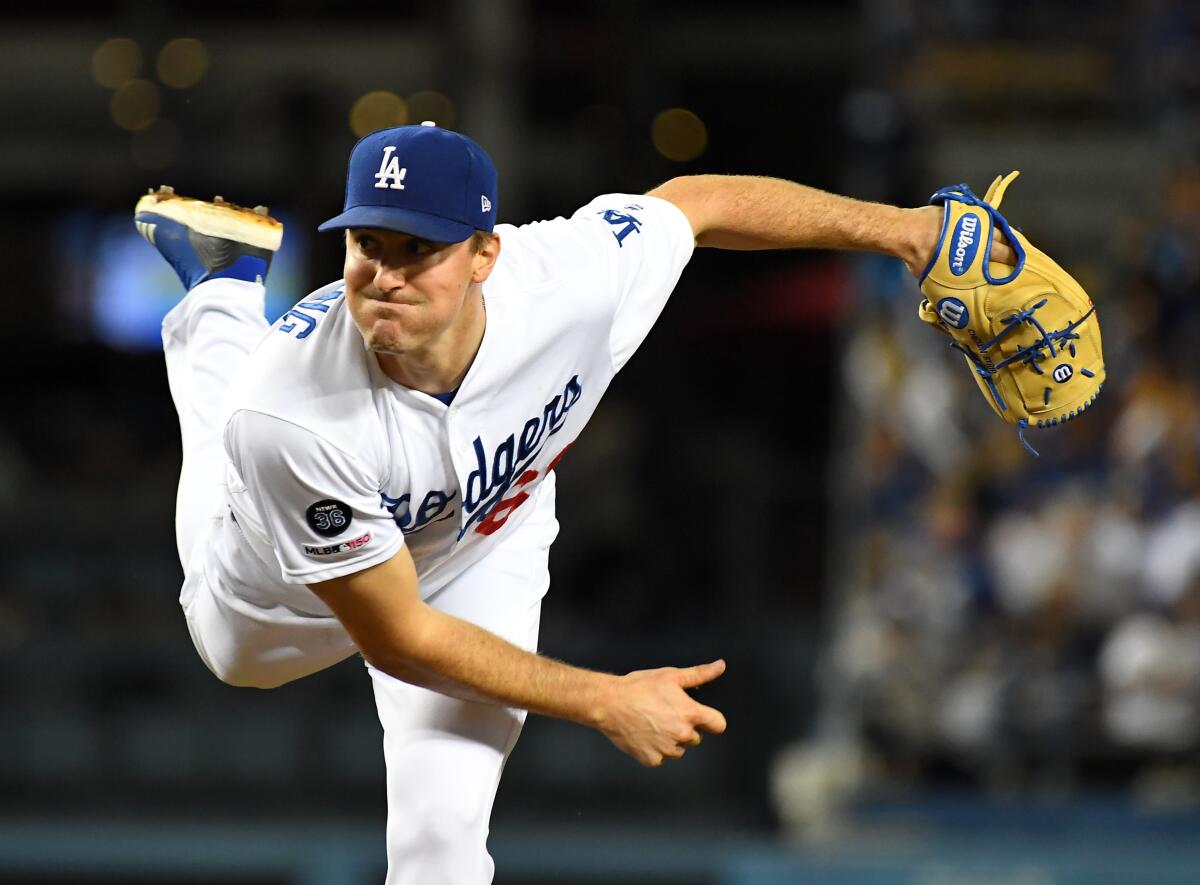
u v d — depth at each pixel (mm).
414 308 11234
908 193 36781
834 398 63750
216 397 15258
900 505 32531
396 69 62219
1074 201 39594
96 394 74812
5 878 29391
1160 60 40938
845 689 31328
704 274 68562
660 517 43125
